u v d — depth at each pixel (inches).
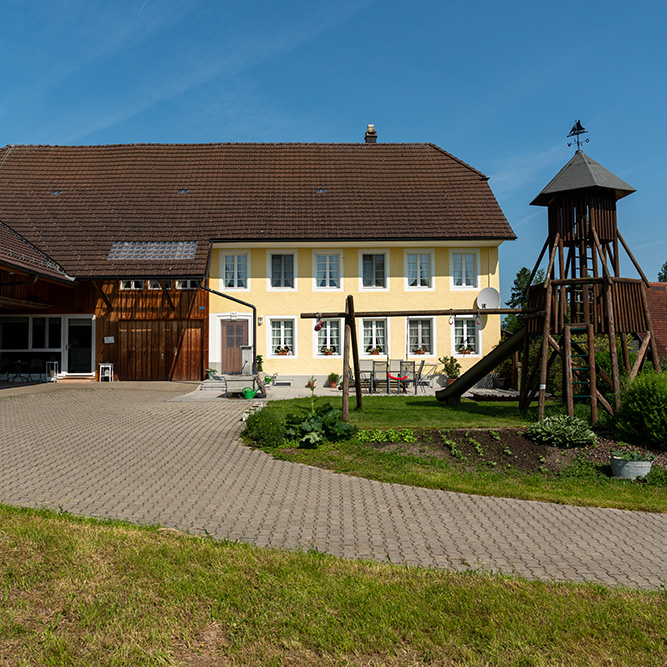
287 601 165.3
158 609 158.7
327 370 872.3
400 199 941.8
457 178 993.5
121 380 879.1
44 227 877.2
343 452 406.0
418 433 440.1
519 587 183.9
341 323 881.5
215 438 456.1
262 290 879.7
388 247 882.8
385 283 882.1
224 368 879.1
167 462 377.1
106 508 273.7
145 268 807.1
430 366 874.1
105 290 885.2
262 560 198.5
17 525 218.2
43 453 390.9
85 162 1024.9
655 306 1144.2
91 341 884.0
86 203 930.1
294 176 998.4
